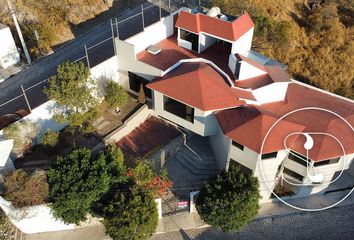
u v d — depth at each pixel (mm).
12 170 26391
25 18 40812
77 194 23188
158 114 32969
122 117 33000
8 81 35344
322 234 27906
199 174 31234
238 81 31484
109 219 23438
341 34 52938
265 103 31125
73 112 30016
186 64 32594
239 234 27594
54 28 41219
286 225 28391
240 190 25203
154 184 26141
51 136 29016
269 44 47500
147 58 34375
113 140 31297
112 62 33906
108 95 32156
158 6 47625
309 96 32625
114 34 41812
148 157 30703
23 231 25938
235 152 28047
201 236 27250
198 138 34125
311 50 51469
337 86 49250
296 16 54688
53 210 24641
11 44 36500
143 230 23422
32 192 24047
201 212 25828
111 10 46031
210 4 48125
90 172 24078
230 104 28719
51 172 24203
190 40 35719
